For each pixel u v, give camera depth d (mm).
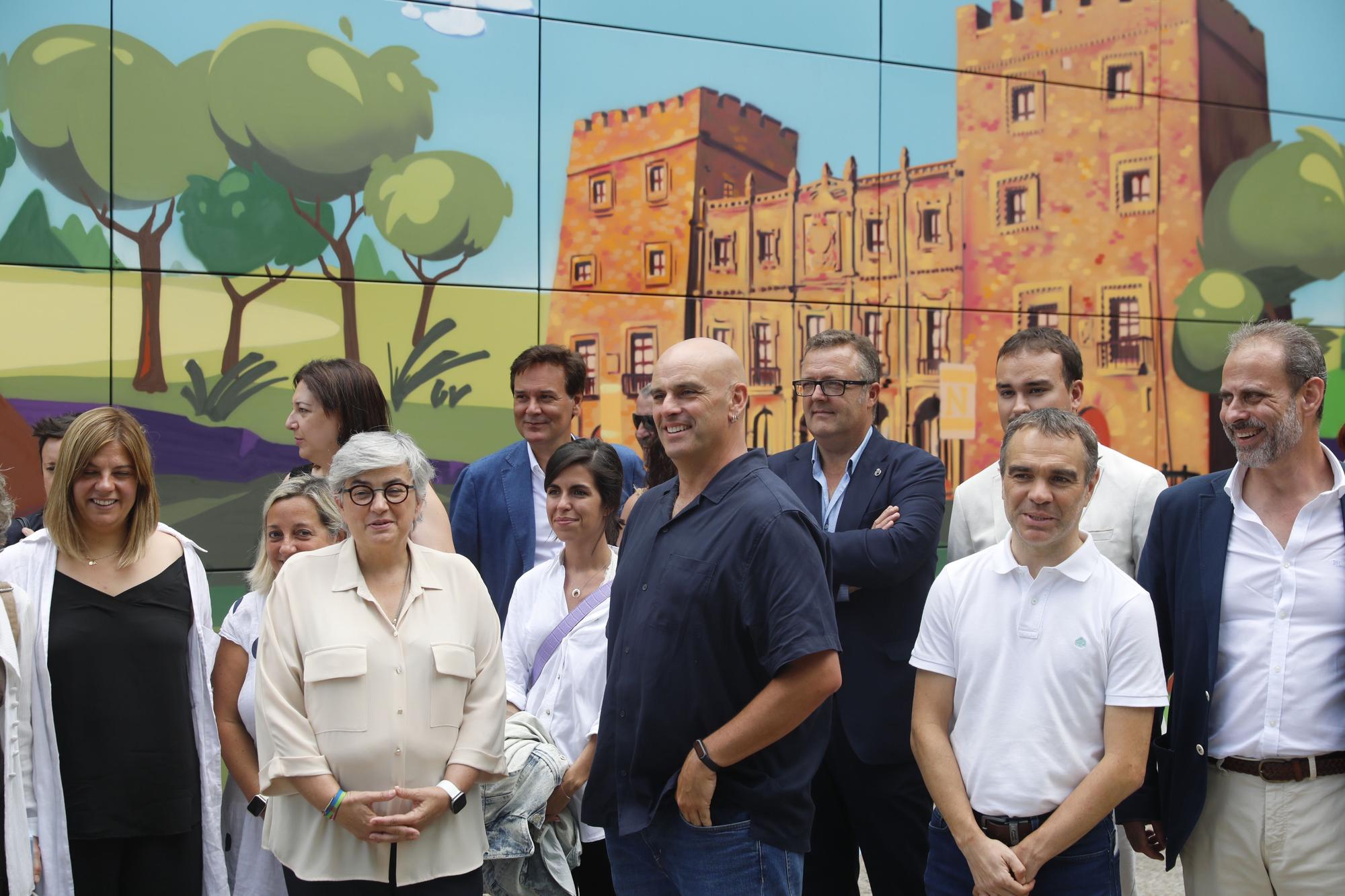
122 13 5090
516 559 4125
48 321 5000
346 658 2838
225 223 5254
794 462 3961
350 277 5434
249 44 5277
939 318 6355
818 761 2898
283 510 3402
